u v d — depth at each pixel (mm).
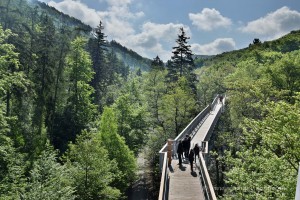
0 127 21906
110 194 25984
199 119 32750
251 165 15406
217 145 34094
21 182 20750
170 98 40906
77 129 48781
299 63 46312
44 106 46438
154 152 40812
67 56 53719
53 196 16672
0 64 21875
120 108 48625
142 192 41469
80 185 24562
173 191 13523
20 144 35438
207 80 65875
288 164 13602
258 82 32906
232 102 34844
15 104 38906
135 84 68438
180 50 57219
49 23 51312
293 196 11953
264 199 13250
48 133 46312
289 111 13125
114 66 121438
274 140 13477
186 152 18891
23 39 40156
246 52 152375
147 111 51531
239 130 33531
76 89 53219
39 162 18766
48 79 45312
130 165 36125
